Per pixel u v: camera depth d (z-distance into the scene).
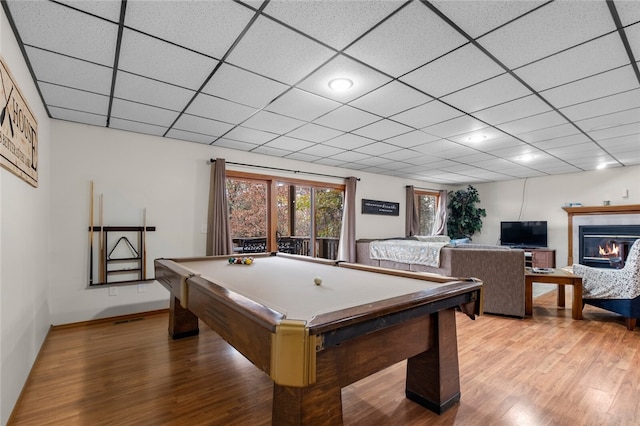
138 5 1.63
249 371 2.46
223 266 3.02
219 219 4.32
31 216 2.46
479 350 2.88
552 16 1.70
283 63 2.23
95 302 3.66
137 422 1.83
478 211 7.81
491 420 1.85
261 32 1.87
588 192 6.43
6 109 1.73
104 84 2.56
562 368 2.52
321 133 3.90
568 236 6.57
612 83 2.49
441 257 4.48
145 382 2.28
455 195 8.15
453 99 2.83
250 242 5.09
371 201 6.67
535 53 2.07
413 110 3.11
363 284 2.12
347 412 1.93
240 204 5.03
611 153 4.88
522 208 7.34
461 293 1.88
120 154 3.82
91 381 2.29
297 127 3.67
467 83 2.51
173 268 2.61
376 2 1.60
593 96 2.75
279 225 5.52
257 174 5.02
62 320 3.46
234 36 1.91
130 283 3.85
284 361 1.16
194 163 4.36
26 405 1.99
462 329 3.46
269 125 3.61
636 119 3.32
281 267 2.94
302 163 5.58
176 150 4.22
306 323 1.19
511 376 2.39
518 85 2.54
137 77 2.45
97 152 3.68
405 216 7.43
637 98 2.78
